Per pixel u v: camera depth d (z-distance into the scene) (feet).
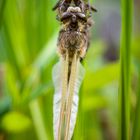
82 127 0.64
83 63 0.59
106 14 1.52
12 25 0.93
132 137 0.68
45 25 0.95
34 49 0.96
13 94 0.85
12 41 0.92
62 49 0.55
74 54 0.55
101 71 0.88
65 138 0.54
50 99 0.90
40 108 0.90
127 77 0.63
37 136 0.88
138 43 1.15
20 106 0.85
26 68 0.93
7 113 0.84
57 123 0.55
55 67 0.56
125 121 0.64
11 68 0.92
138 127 0.67
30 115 0.89
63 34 0.55
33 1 0.95
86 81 0.88
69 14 0.55
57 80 0.56
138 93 0.67
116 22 1.54
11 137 0.88
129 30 0.62
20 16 0.95
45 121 0.89
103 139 1.07
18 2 0.96
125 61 0.63
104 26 1.52
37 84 0.91
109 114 1.09
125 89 0.64
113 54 1.44
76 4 0.56
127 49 0.63
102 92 1.07
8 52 0.92
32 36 0.96
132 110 0.95
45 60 0.89
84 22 0.55
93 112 1.06
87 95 0.95
